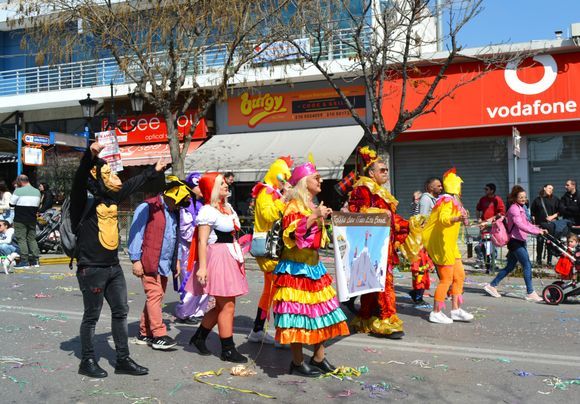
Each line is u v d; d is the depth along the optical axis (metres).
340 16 18.42
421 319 7.98
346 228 5.98
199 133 21.39
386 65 15.87
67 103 23.80
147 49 15.15
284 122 20.56
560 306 9.07
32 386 4.97
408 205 19.66
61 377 5.21
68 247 5.22
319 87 20.03
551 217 13.42
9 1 17.64
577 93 16.81
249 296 9.95
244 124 21.16
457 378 5.27
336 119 19.86
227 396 4.74
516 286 11.05
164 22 14.73
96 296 5.20
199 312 7.56
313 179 5.29
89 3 15.05
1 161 24.33
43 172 24.02
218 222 5.68
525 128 18.12
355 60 16.00
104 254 5.20
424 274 8.82
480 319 8.01
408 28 13.99
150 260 6.08
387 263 6.75
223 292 5.62
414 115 14.02
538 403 4.64
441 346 6.47
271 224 5.70
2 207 16.48
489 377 5.31
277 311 5.16
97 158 5.11
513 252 9.70
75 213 5.17
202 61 20.47
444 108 18.05
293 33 15.59
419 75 18.27
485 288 10.03
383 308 6.87
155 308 6.15
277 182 6.11
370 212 6.61
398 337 6.82
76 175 4.99
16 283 11.43
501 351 6.27
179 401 4.62
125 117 22.66
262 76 19.72
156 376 5.27
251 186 21.00
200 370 5.47
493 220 10.22
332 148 18.53
